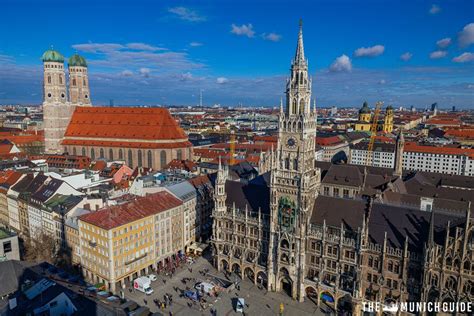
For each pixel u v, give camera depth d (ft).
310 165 338.95
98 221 349.20
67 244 398.62
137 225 362.74
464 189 449.89
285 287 353.72
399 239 292.61
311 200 334.44
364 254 298.35
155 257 388.98
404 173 550.36
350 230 313.53
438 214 290.35
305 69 319.47
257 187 387.34
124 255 352.49
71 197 435.94
